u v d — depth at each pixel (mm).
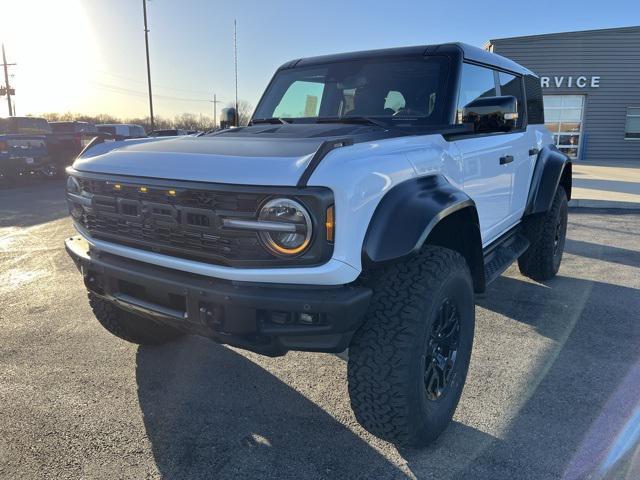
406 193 2475
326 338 2332
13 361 3672
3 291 5215
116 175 2723
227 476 2516
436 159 2881
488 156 3635
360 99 3705
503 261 4094
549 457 2639
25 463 2578
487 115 3104
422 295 2461
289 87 4168
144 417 2998
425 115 3420
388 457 2660
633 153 22188
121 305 2842
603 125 22062
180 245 2500
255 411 3076
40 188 14531
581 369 3568
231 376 3494
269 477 2512
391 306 2451
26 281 5559
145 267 2658
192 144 2865
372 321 2459
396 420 2484
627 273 5906
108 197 2756
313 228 2180
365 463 2615
